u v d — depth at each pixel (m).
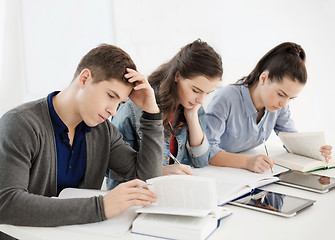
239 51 3.82
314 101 4.02
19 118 1.03
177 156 1.57
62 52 2.71
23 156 1.00
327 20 3.87
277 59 1.54
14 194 0.93
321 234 0.89
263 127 1.80
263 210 1.03
